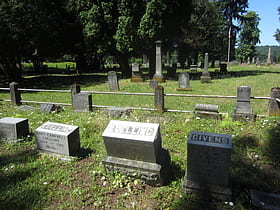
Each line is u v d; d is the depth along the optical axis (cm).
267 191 373
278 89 727
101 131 668
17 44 1833
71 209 346
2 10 1586
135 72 1981
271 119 717
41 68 3881
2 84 2089
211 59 4581
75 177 429
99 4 2070
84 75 2892
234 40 5316
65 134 484
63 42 2398
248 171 427
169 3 1930
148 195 373
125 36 1995
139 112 868
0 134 616
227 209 330
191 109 909
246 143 550
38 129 511
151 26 1922
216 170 349
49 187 399
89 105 895
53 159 494
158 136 400
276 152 504
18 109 980
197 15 4138
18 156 520
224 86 1566
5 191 386
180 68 4059
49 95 1402
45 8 1925
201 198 355
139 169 391
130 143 388
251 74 2392
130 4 1944
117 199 365
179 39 3791
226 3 4838
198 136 363
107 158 422
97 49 2302
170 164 444
